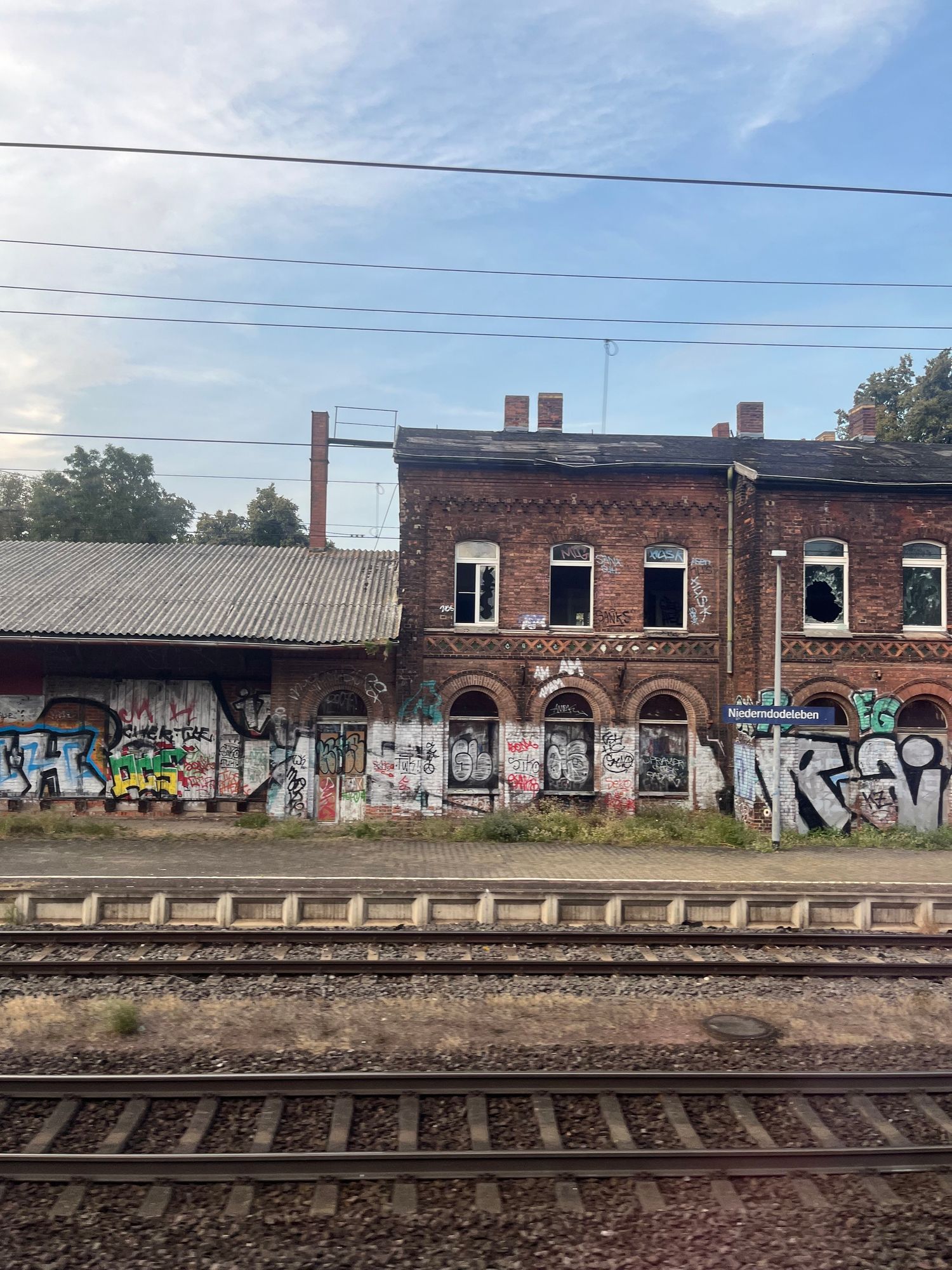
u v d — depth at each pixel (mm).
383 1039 8148
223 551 24188
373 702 19906
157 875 13414
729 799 20172
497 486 20312
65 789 20000
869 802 19250
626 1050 8031
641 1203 5715
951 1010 9273
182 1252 5227
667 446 22172
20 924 11547
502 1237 5410
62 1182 5809
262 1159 5922
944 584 19828
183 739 20094
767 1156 6129
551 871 14305
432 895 11961
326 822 19766
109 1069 7438
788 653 19188
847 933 11727
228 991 9297
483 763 20188
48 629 18703
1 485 41562
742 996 9477
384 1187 5836
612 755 20078
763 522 19266
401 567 20078
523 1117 6723
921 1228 5598
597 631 20297
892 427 35812
